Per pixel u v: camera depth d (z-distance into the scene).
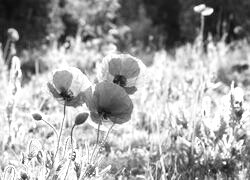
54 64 7.75
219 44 10.27
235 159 3.27
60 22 20.00
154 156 3.62
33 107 4.82
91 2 15.20
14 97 3.75
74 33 20.86
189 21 21.12
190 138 3.56
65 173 2.30
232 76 9.12
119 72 2.36
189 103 4.28
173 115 3.66
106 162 3.54
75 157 2.36
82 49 11.36
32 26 20.67
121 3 29.55
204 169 3.27
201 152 3.37
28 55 14.55
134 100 5.19
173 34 29.36
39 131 4.12
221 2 19.39
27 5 20.95
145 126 4.66
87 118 2.21
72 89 2.26
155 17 30.38
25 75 11.65
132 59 2.36
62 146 2.54
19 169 2.52
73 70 2.26
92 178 2.38
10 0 21.06
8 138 3.78
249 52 10.99
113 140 4.32
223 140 3.30
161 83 4.09
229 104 3.25
